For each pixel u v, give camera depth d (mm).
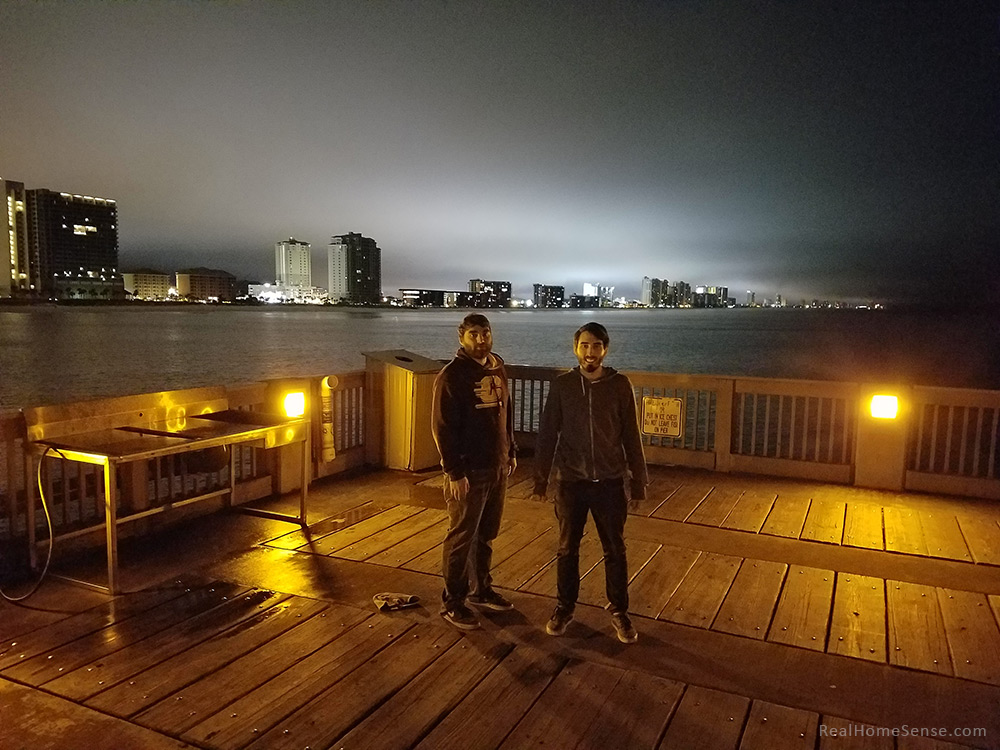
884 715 3070
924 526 5746
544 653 3609
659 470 7711
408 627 3902
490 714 3051
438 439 3771
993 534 5547
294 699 3172
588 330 3625
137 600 4273
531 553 5105
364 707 3105
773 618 4047
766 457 7516
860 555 5082
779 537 5473
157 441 4766
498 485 4043
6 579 4598
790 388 7359
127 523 5379
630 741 2857
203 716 3035
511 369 8984
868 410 6973
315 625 3932
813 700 3184
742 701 3166
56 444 4586
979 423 6664
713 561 4945
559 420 3723
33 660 3533
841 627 3936
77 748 2816
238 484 6293
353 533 5551
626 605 3732
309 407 7090
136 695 3207
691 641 3756
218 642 3727
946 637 3820
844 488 6973
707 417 7809
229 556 5039
